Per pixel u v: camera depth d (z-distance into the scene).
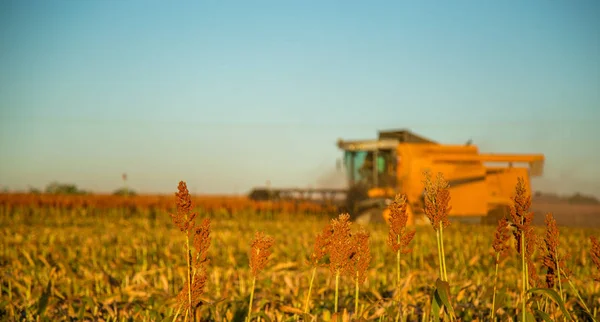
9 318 7.54
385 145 26.67
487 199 26.73
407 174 25.92
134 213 33.25
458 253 15.45
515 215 4.65
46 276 10.65
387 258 14.32
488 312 7.49
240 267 13.02
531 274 4.83
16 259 13.29
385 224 25.16
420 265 13.66
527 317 4.73
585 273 11.63
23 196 35.31
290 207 31.66
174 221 4.20
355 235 4.64
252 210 32.59
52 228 23.55
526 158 27.45
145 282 9.71
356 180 27.95
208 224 4.25
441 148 27.39
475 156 26.58
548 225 4.81
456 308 7.54
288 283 9.12
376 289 9.34
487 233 21.44
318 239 4.78
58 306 8.25
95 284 9.91
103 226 25.73
